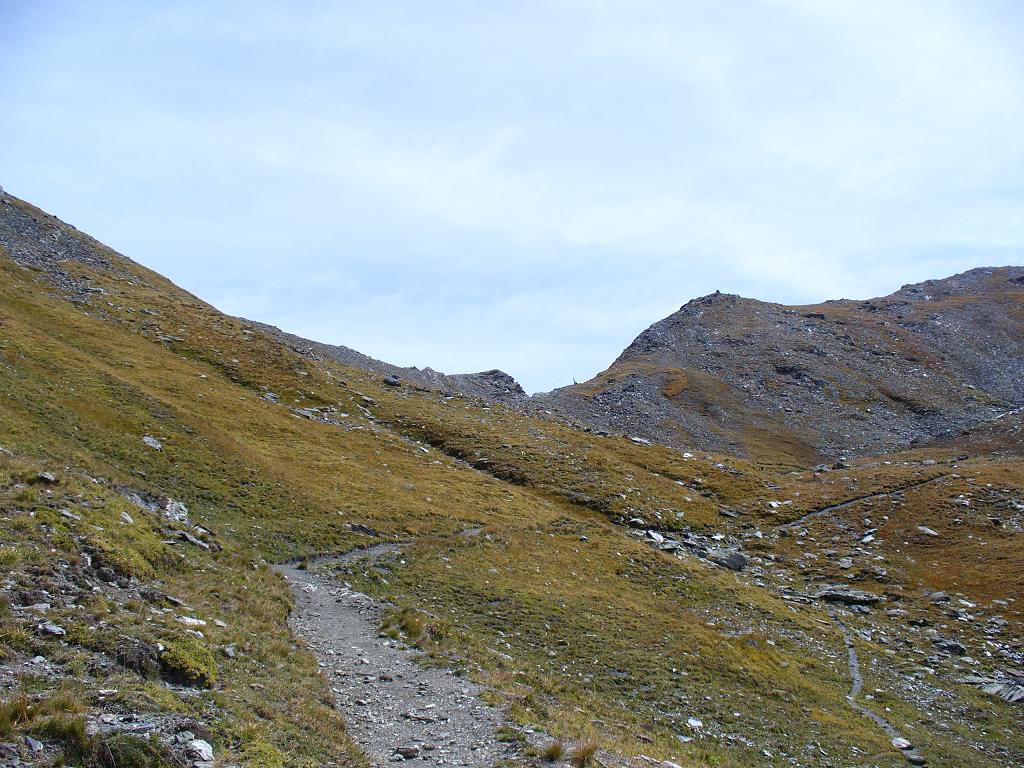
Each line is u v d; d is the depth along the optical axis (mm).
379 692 22281
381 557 46250
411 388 126062
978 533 82188
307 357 121938
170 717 14547
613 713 28062
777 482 110250
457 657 27094
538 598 44000
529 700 23297
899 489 100250
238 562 33781
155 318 104438
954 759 33938
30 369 56969
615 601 47844
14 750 11648
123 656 16531
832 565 76500
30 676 14297
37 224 125750
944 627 60125
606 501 82625
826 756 31000
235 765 13703
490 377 186250
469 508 65625
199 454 54156
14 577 18281
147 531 28922
